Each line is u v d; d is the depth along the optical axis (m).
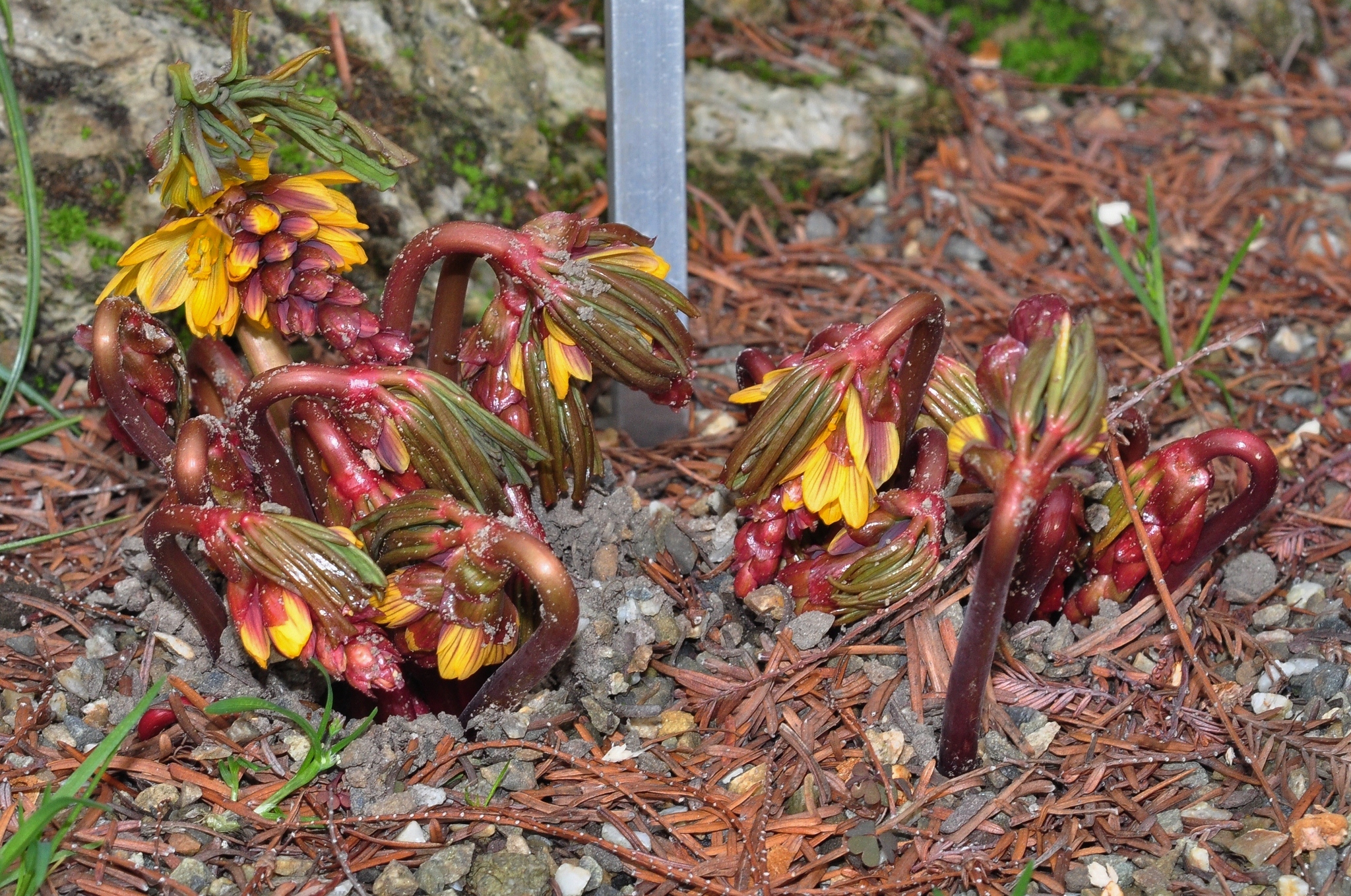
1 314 2.84
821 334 2.22
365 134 2.06
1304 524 2.81
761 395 2.17
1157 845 2.14
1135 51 4.30
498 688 2.12
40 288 2.84
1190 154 4.08
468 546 1.89
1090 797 2.19
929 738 2.24
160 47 2.84
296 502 2.19
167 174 1.92
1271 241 3.79
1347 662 2.47
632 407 2.90
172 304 2.09
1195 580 2.52
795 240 3.71
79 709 2.31
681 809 2.19
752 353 2.44
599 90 3.57
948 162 3.94
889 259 3.62
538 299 2.06
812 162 3.73
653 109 2.64
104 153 2.82
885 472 2.12
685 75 3.74
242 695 2.28
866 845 2.10
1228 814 2.20
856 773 2.22
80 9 2.76
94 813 2.11
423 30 3.24
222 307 2.09
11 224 2.77
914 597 2.32
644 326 2.11
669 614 2.40
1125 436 2.39
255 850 2.09
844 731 2.29
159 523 1.96
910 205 3.84
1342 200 3.98
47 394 2.95
